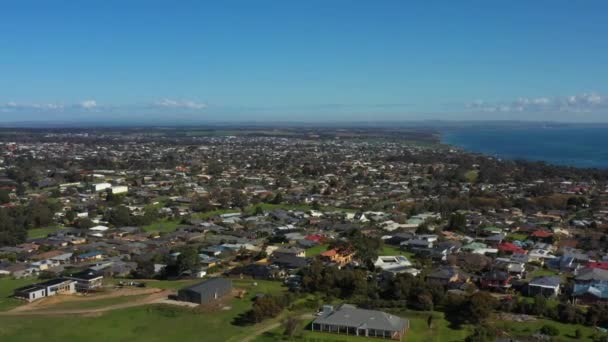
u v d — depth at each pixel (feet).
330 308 283.18
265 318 277.03
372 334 255.50
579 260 390.63
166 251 441.27
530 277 350.02
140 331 265.95
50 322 277.64
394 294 303.27
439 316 278.87
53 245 470.39
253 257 414.82
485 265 375.66
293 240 467.11
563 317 269.03
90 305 303.07
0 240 467.52
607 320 262.26
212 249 432.25
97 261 418.72
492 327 256.93
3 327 270.67
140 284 343.87
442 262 393.50
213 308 293.64
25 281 361.10
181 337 258.16
